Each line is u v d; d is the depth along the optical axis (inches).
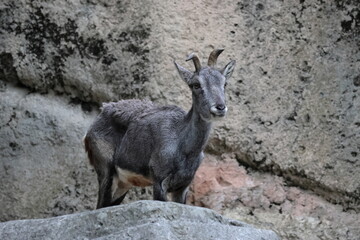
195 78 1124.5
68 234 999.6
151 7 1428.4
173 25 1418.6
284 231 1346.0
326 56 1422.2
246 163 1403.8
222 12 1437.0
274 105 1402.6
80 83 1432.1
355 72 1411.2
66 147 1411.2
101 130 1199.6
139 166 1152.8
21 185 1401.3
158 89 1390.3
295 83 1411.2
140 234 952.3
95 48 1434.5
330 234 1344.7
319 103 1401.3
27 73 1445.6
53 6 1453.0
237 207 1362.0
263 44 1425.9
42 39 1446.9
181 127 1128.2
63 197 1391.5
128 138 1165.7
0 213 1391.5
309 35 1430.9
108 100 1419.8
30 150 1414.9
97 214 1000.9
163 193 1116.5
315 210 1366.9
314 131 1390.3
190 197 1374.3
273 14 1439.5
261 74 1412.4
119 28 1433.3
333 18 1437.0
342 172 1374.3
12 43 1449.3
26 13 1456.7
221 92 1111.6
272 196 1373.0
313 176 1378.0
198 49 1411.2
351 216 1364.4
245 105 1398.9
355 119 1389.0
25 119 1428.4
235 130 1387.8
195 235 978.7
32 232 1022.4
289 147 1386.6
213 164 1400.1
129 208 989.8
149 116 1160.8
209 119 1097.4
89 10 1446.9
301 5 1441.9
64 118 1425.9
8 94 1448.1
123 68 1418.6
